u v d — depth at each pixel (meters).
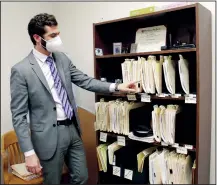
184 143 1.60
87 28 2.53
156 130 1.67
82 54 2.62
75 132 1.77
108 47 2.15
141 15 1.73
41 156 1.64
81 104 2.60
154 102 1.97
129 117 1.82
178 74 1.68
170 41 1.80
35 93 1.58
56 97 1.66
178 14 1.68
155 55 1.81
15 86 1.54
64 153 1.72
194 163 1.61
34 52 1.66
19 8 2.56
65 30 2.75
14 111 1.55
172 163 1.61
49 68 1.67
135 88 1.73
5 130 2.50
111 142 2.10
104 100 2.06
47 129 1.61
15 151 2.24
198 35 1.48
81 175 1.81
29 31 1.64
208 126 1.72
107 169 1.97
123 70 1.82
